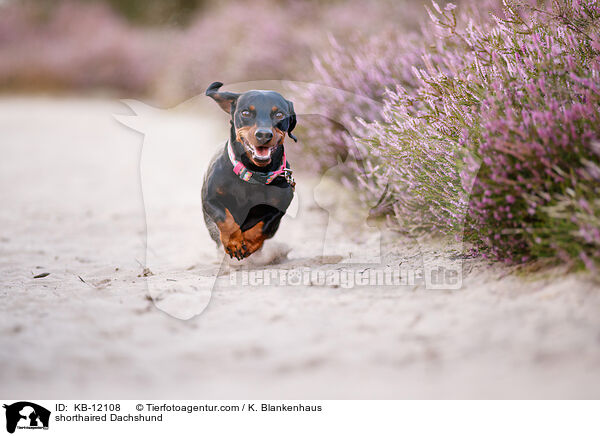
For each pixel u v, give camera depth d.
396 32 8.00
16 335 3.74
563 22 4.82
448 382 3.07
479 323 3.55
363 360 3.31
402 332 3.58
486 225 4.37
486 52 4.98
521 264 4.23
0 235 6.97
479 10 6.29
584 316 3.39
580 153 3.96
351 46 8.47
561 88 4.33
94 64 29.50
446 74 5.40
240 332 3.74
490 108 4.46
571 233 3.73
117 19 35.06
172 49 24.02
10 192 9.49
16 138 15.67
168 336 3.72
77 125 18.34
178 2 31.33
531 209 3.91
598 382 2.88
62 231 7.19
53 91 29.19
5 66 29.69
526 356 3.16
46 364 3.37
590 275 3.71
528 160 4.04
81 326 3.88
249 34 13.85
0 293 4.71
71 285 4.94
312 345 3.51
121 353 3.49
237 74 11.88
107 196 9.16
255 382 3.18
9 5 34.97
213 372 3.28
